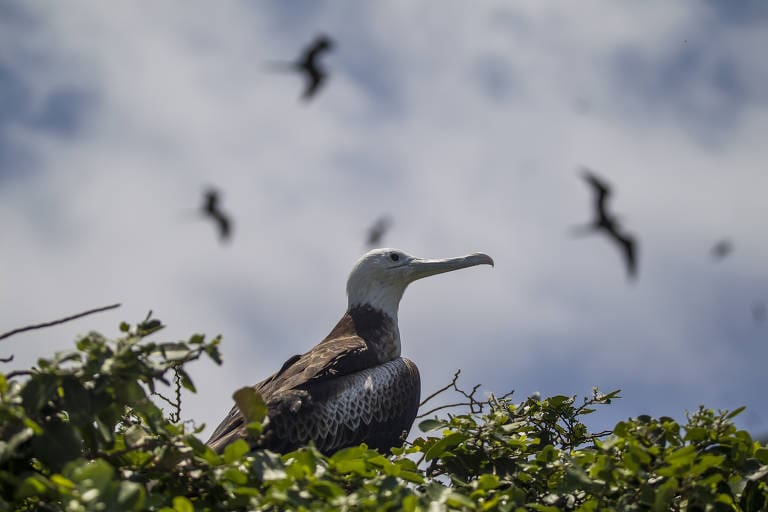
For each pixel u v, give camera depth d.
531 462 11.93
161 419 9.91
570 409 13.58
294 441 15.96
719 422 11.18
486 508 9.66
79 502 8.12
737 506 11.28
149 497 8.79
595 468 10.61
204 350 9.88
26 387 9.40
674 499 11.08
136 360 9.68
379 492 9.73
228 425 16.14
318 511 9.07
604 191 11.26
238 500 9.80
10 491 9.37
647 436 11.04
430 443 12.59
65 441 9.39
